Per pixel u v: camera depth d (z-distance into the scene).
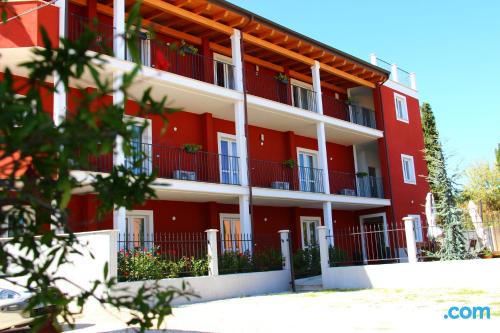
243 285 12.68
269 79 18.50
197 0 13.95
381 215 20.88
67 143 1.74
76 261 9.54
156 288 2.28
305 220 19.70
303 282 14.23
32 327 2.32
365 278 12.64
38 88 1.93
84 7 13.60
